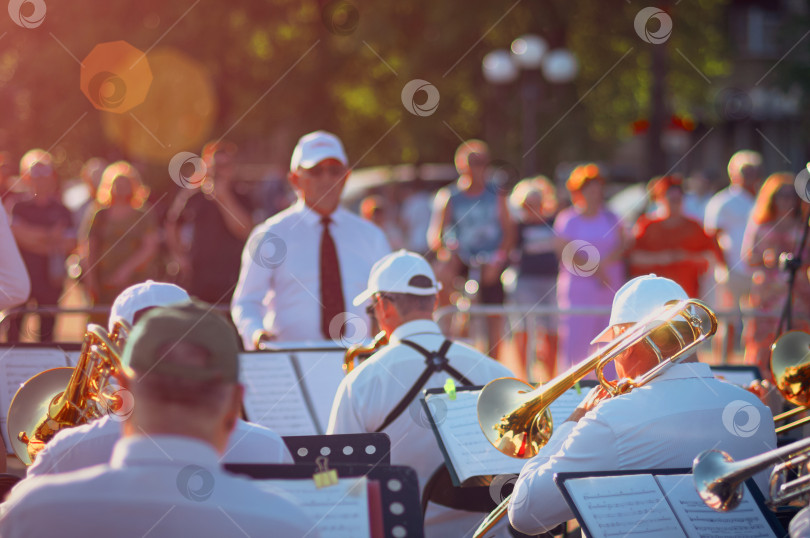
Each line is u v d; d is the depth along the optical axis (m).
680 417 4.57
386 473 3.99
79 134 30.56
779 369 5.29
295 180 8.69
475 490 5.75
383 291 6.20
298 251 8.53
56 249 14.07
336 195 8.59
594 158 34.62
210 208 12.33
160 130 30.19
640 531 4.22
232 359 3.23
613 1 31.91
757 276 12.02
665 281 4.88
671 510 4.30
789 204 11.74
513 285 15.38
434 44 30.69
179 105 30.38
